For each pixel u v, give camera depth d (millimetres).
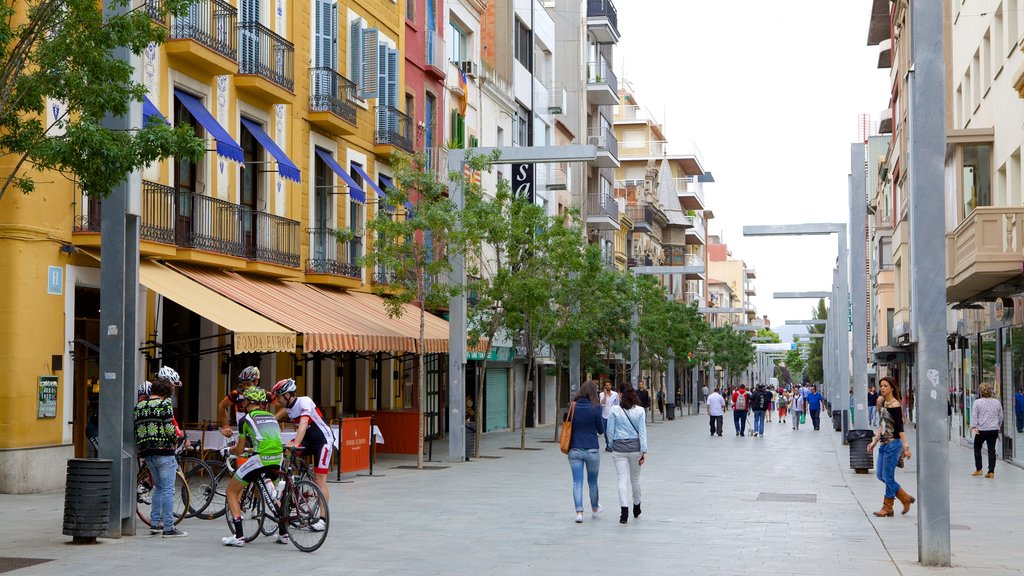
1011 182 28234
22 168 18125
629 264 78375
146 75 20828
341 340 21672
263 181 25812
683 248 98062
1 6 11727
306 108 27984
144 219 20328
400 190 26219
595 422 15438
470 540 13430
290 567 11352
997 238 24594
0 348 18000
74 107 12172
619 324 45250
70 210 19312
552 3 61781
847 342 36844
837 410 46562
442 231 25984
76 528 12641
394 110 33125
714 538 13688
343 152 30219
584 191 60938
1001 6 29484
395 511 16422
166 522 13469
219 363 23672
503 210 31906
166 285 19641
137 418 13336
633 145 101062
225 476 17438
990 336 31062
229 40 23875
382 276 31562
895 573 11133
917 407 11695
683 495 19172
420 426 25188
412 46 36406
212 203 22969
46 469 18375
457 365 27500
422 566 11492
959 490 20219
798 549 12781
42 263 18609
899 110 50344
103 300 13156
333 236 29047
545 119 55125
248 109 25062
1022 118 26828
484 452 31641
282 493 12758
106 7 12656
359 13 31625
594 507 15758
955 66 36125
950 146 31750
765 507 17234
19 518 14867
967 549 12758
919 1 11617
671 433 45656
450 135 40375
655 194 88750
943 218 11531
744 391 43062
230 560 11734
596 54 67125
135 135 12195
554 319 34281
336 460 21844
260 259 24422
